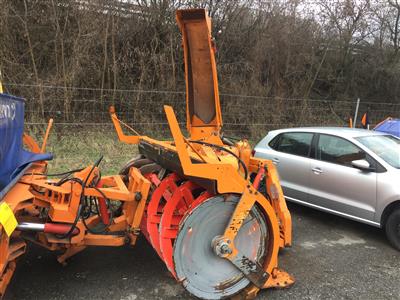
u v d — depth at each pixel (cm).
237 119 1326
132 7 1207
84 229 367
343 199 559
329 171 576
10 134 366
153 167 475
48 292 374
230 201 357
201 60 489
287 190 641
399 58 1942
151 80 1200
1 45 1016
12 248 323
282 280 397
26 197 331
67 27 1097
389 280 425
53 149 880
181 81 1238
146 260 449
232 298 372
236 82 1386
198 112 501
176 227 380
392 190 501
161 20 1222
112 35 1130
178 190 384
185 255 346
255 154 695
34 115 983
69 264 433
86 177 386
